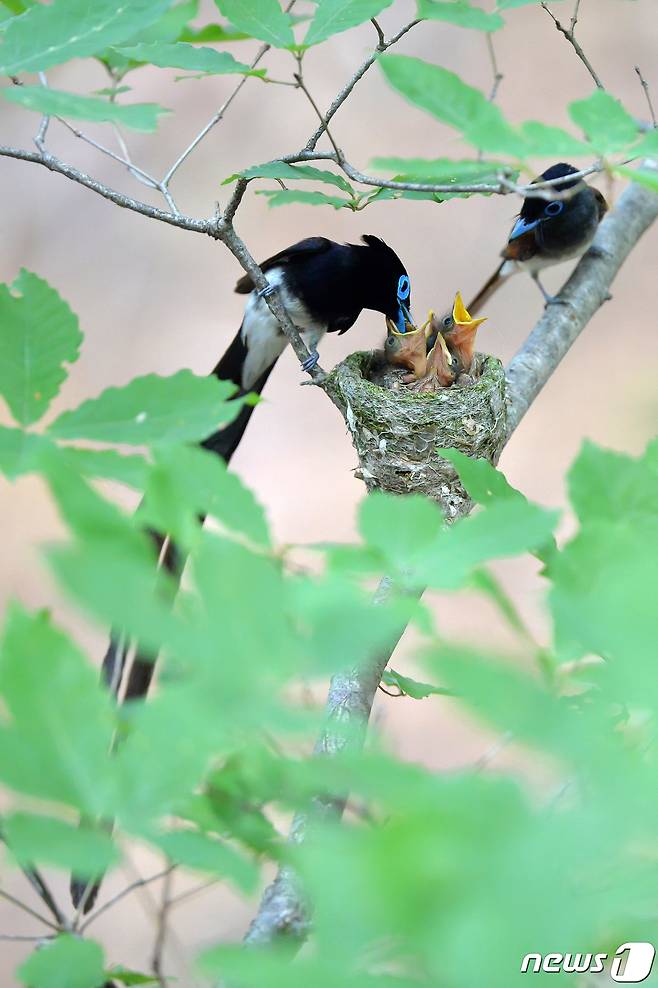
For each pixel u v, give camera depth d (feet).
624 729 5.68
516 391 27.63
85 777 5.18
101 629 4.91
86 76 60.13
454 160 8.27
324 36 10.98
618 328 58.44
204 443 30.96
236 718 5.11
